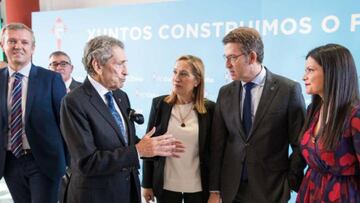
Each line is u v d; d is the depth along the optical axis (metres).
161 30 3.80
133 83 4.05
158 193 2.07
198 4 3.52
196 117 2.05
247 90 1.76
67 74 3.45
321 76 1.40
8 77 2.13
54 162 2.14
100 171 1.46
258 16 3.16
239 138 1.77
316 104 1.53
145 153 1.55
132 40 4.01
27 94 2.09
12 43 2.05
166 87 3.83
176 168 2.04
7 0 5.08
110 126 1.55
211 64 3.49
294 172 1.67
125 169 1.60
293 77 3.01
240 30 1.68
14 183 2.19
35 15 4.71
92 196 1.53
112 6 4.12
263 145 1.70
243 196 1.79
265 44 3.13
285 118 1.69
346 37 2.74
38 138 2.09
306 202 1.49
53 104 2.17
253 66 1.68
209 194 2.00
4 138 2.08
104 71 1.53
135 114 1.78
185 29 3.63
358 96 1.38
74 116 1.47
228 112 1.82
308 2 2.89
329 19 2.80
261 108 1.70
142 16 3.91
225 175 1.83
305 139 1.51
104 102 1.58
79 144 1.45
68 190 1.61
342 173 1.37
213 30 3.45
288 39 3.01
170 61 3.77
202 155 2.02
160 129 2.07
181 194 2.08
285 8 3.01
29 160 2.13
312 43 2.90
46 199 2.15
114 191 1.58
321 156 1.40
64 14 4.48
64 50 4.53
